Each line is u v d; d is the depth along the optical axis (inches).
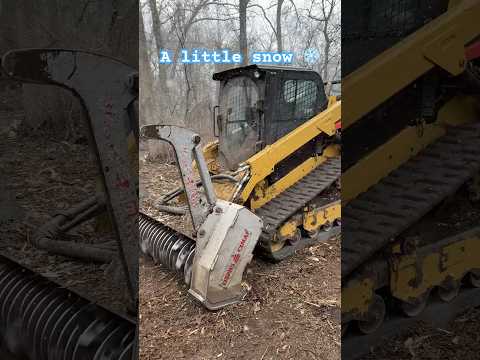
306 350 72.0
